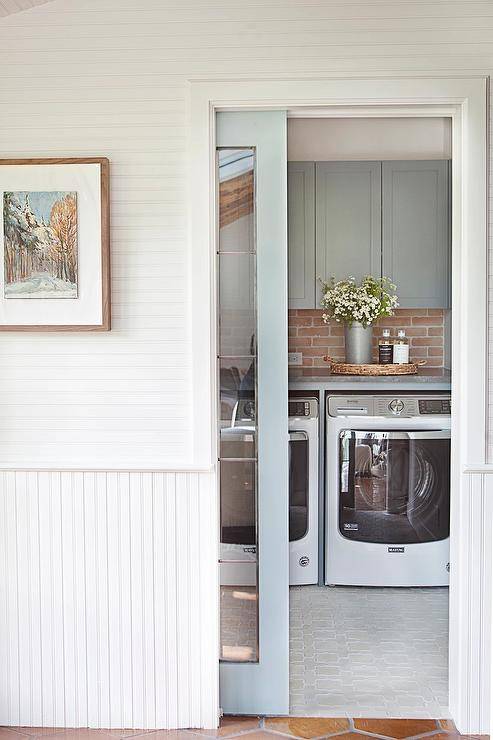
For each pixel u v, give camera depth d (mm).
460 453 2912
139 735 2877
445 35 2826
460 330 2904
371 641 3748
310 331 5098
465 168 2844
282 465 3008
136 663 2922
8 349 2926
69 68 2865
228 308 3000
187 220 2873
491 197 2840
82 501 2906
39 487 2914
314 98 2848
